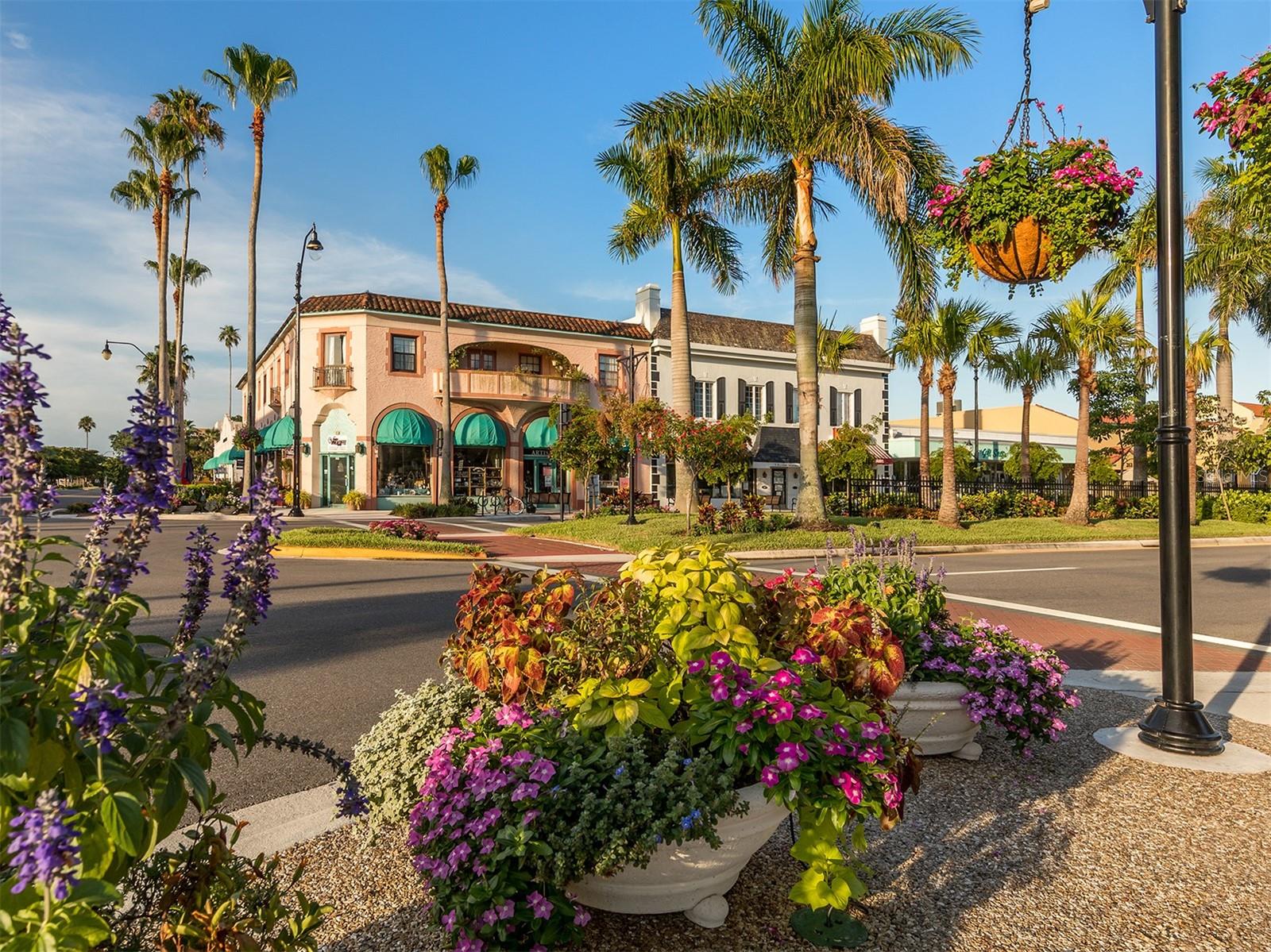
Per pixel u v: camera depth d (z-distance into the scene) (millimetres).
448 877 2076
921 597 4598
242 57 28125
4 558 1478
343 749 4562
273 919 1763
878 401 42500
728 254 22531
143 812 1436
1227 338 27531
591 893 2488
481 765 2223
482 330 34969
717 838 2186
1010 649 4508
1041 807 3688
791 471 38906
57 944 1252
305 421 32875
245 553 1705
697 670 2492
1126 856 3170
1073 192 4047
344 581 12102
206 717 1655
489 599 3465
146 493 1611
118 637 1604
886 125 16109
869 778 2326
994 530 21719
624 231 22109
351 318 32531
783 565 14547
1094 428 31078
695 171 20484
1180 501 4625
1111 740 4707
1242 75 4207
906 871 3010
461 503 32312
